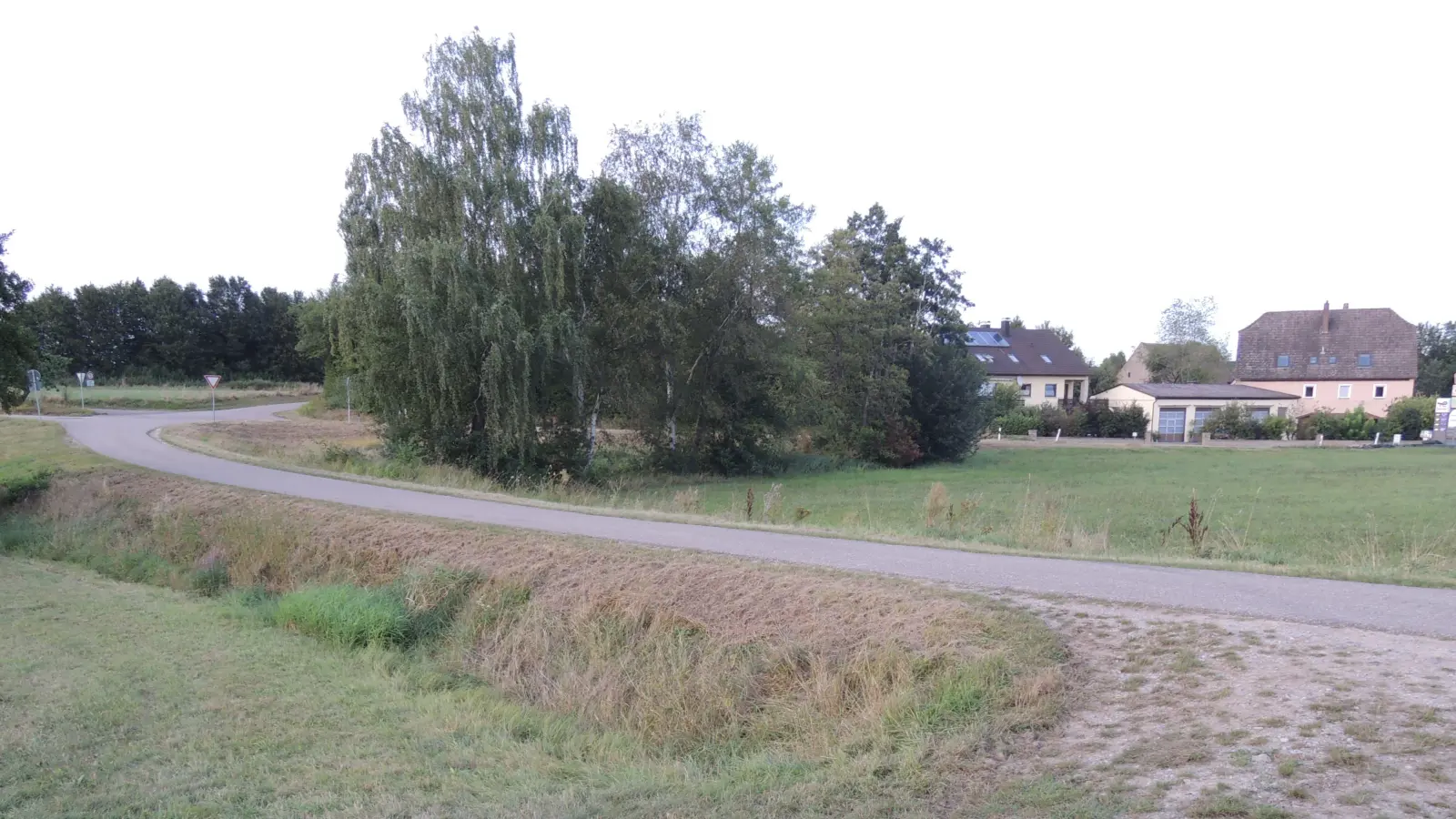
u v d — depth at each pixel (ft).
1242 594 24.45
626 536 37.73
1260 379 218.38
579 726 23.86
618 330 88.28
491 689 27.35
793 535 38.14
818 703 21.31
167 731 21.29
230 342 286.87
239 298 295.48
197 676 26.02
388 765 18.93
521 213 83.05
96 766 18.98
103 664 27.17
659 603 28.27
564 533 38.63
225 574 43.98
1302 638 19.24
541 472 82.23
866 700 20.30
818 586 26.71
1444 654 17.62
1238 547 39.45
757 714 22.21
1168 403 187.32
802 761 17.56
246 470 66.85
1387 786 11.99
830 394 119.24
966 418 124.57
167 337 277.23
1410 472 97.66
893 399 120.78
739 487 88.79
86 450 82.33
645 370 94.43
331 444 89.10
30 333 75.05
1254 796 12.17
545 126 84.33
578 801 16.08
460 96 81.30
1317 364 214.69
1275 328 223.92
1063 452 142.82
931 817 13.38
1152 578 27.32
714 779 17.19
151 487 59.72
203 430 110.22
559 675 27.40
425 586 33.94
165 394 205.46
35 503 64.80
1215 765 13.44
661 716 23.22
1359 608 22.47
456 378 76.74
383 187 80.89
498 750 20.27
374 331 76.02
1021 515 51.65
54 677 25.79
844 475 104.32
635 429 100.99
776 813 14.24
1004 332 233.55
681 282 95.09
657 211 93.86
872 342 122.83
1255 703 15.80
